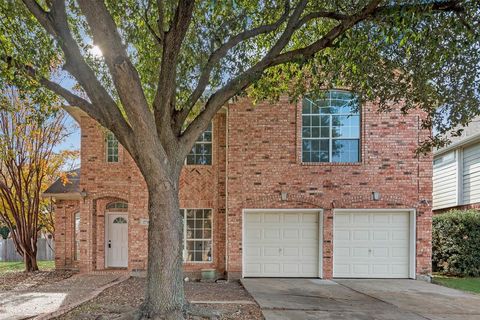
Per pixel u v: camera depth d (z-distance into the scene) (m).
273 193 12.17
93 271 12.95
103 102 6.22
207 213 13.03
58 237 15.20
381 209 12.08
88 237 13.12
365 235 12.19
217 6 7.38
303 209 12.16
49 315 6.80
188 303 6.61
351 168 12.20
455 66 7.48
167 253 6.09
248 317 6.92
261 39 8.66
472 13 6.30
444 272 13.48
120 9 7.41
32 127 13.95
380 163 12.19
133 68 5.79
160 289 6.05
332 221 12.12
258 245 12.29
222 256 12.76
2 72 6.18
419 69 7.72
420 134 12.20
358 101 8.80
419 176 12.15
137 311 6.15
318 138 12.38
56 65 10.83
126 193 13.22
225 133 13.13
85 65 6.12
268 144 12.28
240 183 12.20
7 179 15.23
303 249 12.28
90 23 5.53
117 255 13.64
